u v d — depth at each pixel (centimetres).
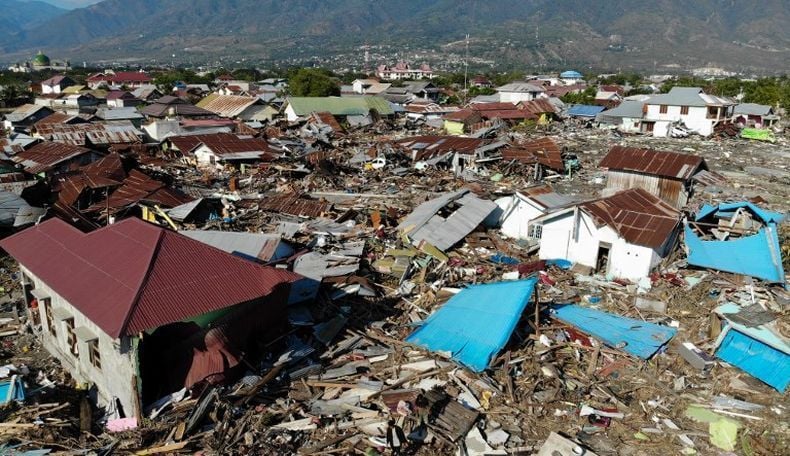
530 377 1761
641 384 1759
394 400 1592
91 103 9738
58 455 1370
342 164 5238
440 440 1466
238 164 5141
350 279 2355
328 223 3275
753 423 1584
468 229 2995
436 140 5562
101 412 1574
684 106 7888
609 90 11669
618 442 1509
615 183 4191
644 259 2527
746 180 5003
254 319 1745
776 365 1795
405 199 4034
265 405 1585
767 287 2445
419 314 2197
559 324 2083
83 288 1555
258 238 2495
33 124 6344
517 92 10944
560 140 7244
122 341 1406
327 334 1962
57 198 3462
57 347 1850
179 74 15275
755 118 8531
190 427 1461
